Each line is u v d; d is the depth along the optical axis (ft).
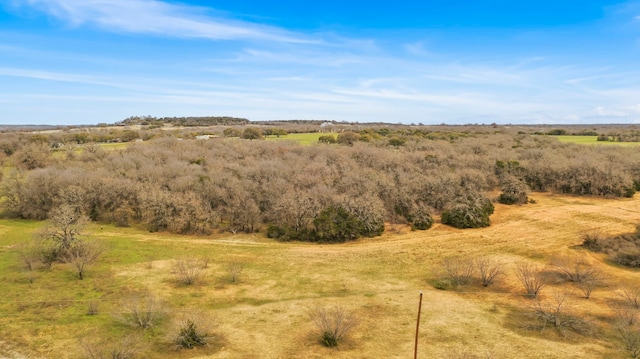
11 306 70.13
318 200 123.03
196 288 80.33
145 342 59.47
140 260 95.40
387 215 130.52
